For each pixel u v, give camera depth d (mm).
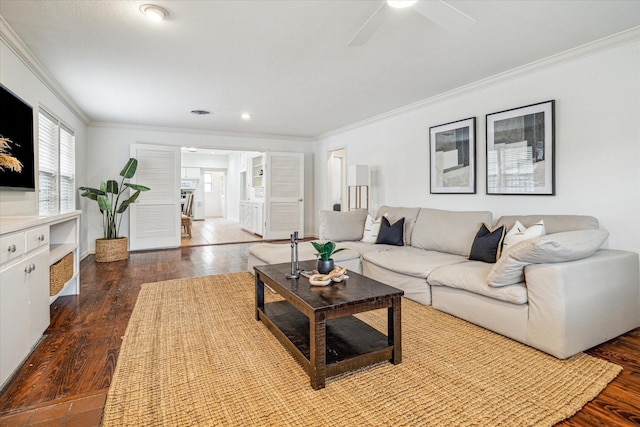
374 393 1640
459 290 2582
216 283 3672
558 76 2959
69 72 3289
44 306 2203
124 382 1723
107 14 2248
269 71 3309
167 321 2559
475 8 2174
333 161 7820
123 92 3945
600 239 2246
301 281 2189
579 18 2301
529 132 3168
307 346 1938
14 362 1765
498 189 3461
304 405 1546
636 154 2492
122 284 3633
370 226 4258
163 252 5660
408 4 1749
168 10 2199
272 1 2105
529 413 1482
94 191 4953
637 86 2475
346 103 4457
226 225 10133
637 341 2227
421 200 4469
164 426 1399
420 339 2242
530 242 1985
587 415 1478
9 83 2555
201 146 6414
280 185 7020
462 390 1661
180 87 3775
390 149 5020
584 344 2033
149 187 5805
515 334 2180
